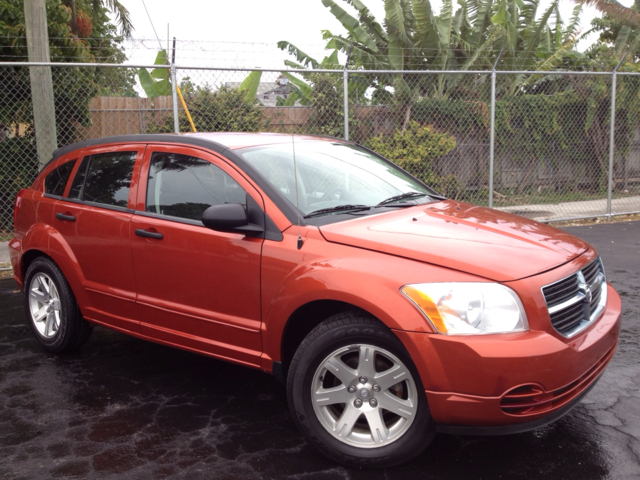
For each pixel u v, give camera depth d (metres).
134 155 4.04
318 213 3.36
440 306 2.67
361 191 3.79
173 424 3.45
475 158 12.55
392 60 13.05
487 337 2.63
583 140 13.49
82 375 4.20
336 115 10.82
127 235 3.87
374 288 2.78
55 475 2.92
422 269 2.79
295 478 2.87
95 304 4.20
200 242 3.49
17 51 10.02
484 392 2.60
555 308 2.79
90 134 10.24
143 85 11.29
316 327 3.00
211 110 9.51
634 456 2.99
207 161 3.65
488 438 3.22
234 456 3.08
